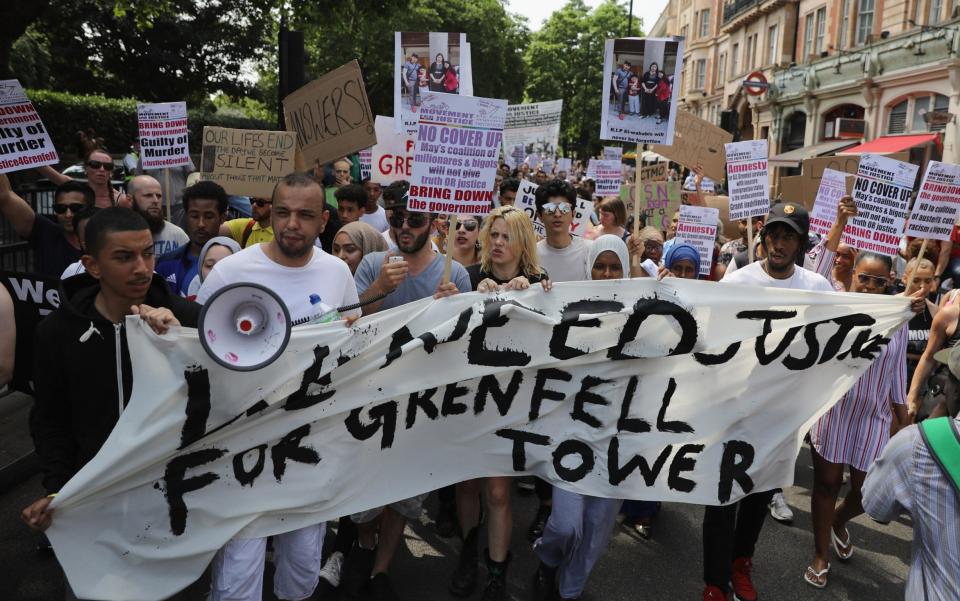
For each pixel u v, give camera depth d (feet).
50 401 9.08
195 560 9.64
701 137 24.13
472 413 11.42
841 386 12.09
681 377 11.88
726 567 11.94
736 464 11.92
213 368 9.36
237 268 10.57
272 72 123.65
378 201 22.80
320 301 10.69
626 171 59.98
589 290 11.69
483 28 134.92
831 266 15.58
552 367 11.63
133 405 9.04
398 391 10.89
